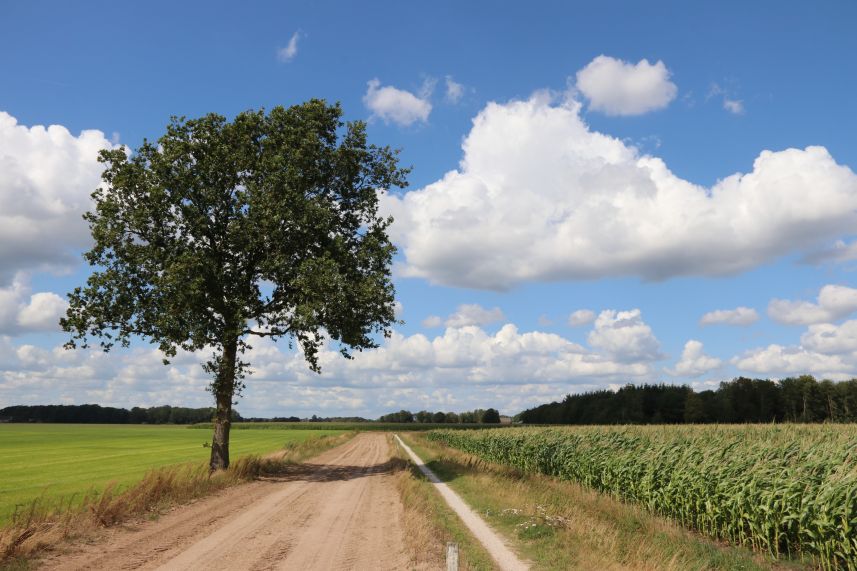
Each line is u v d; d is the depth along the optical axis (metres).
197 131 28.62
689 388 119.00
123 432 123.56
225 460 28.88
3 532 11.87
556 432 34.59
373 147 33.59
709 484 15.09
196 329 26.73
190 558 11.56
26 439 89.44
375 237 32.53
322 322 29.39
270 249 28.80
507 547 12.77
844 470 12.73
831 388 96.31
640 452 20.84
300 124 30.69
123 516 15.61
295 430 156.00
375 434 122.44
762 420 98.19
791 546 13.29
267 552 12.17
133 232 27.67
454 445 56.91
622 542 12.75
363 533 14.38
